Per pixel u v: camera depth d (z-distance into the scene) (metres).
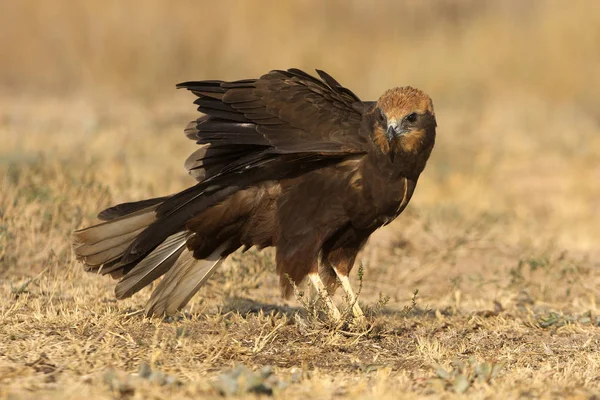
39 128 37.22
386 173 16.86
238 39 49.59
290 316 17.95
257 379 13.48
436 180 33.84
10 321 16.97
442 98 48.88
